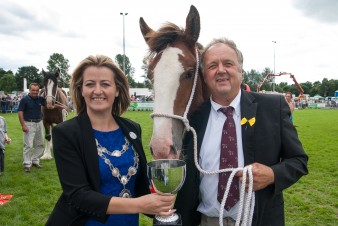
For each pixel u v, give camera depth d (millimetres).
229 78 1852
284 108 1936
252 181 1657
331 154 8656
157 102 2236
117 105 2125
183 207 1956
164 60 2332
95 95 1840
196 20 2430
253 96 1982
